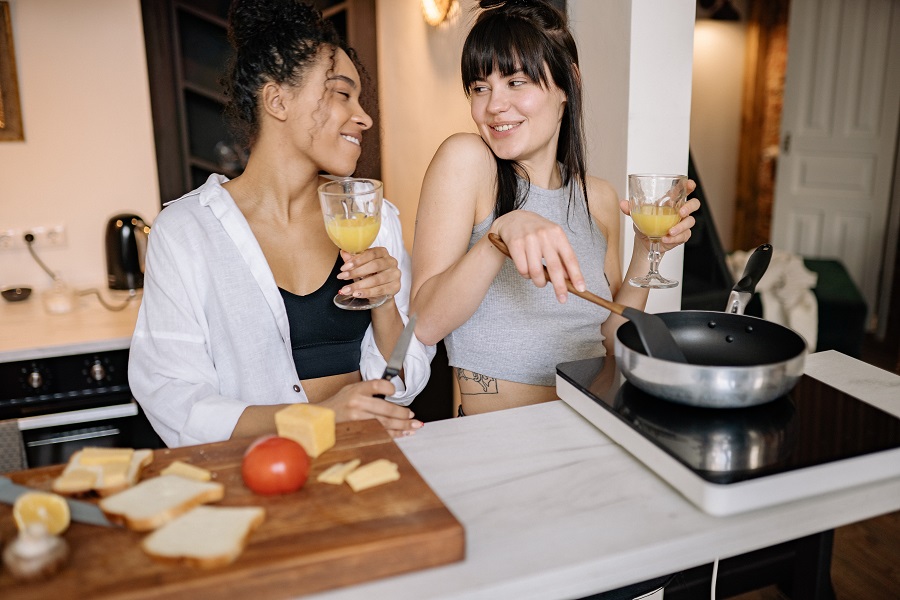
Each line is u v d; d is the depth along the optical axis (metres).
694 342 1.12
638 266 1.46
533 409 1.17
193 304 1.26
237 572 0.70
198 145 3.23
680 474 0.88
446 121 2.89
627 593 1.13
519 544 0.82
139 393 1.27
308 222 1.39
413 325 1.10
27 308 2.58
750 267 1.27
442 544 0.76
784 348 1.04
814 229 4.80
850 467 0.88
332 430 0.94
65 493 0.84
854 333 3.61
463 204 1.35
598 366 1.18
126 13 2.73
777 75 5.21
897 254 4.27
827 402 1.03
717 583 1.61
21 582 0.69
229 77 1.29
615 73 2.14
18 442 2.18
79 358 2.23
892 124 4.40
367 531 0.76
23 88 2.65
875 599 2.19
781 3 5.09
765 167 5.35
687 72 2.13
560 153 1.49
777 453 0.89
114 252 2.62
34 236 2.75
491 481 0.95
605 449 1.04
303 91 1.23
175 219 1.27
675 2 2.06
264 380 1.34
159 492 0.81
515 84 1.30
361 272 1.22
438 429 1.11
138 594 0.67
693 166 2.91
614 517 0.87
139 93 2.80
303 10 1.24
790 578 1.66
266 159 1.32
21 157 2.69
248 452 0.86
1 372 2.16
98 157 2.79
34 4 2.62
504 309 1.41
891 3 4.27
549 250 1.03
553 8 1.34
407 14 3.17
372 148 1.92
